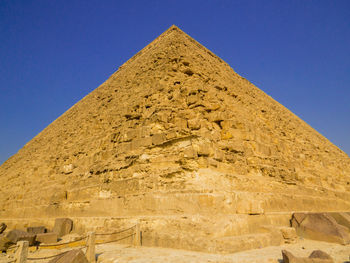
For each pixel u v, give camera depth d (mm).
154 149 12180
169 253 7734
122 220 10703
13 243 9836
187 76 16391
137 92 17719
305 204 14141
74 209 14023
